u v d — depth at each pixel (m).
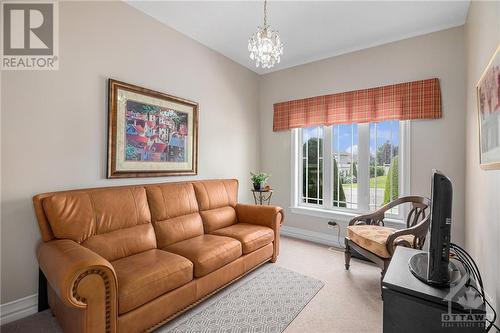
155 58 2.70
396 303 1.14
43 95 1.92
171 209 2.44
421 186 2.90
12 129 1.78
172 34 2.88
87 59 2.16
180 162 2.93
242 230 2.66
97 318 1.34
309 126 3.73
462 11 2.47
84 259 1.34
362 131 3.33
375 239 2.29
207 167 3.35
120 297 1.45
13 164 1.78
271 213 2.89
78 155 2.11
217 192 3.03
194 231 2.53
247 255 2.45
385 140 3.21
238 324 1.77
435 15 2.56
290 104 3.90
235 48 3.38
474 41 2.17
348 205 3.51
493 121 1.50
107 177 2.27
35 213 1.81
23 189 1.82
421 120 2.90
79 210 1.83
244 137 3.98
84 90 2.14
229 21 2.75
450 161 2.72
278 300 2.08
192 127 3.07
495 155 1.47
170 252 2.10
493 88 1.49
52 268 1.39
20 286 1.82
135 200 2.19
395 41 3.07
